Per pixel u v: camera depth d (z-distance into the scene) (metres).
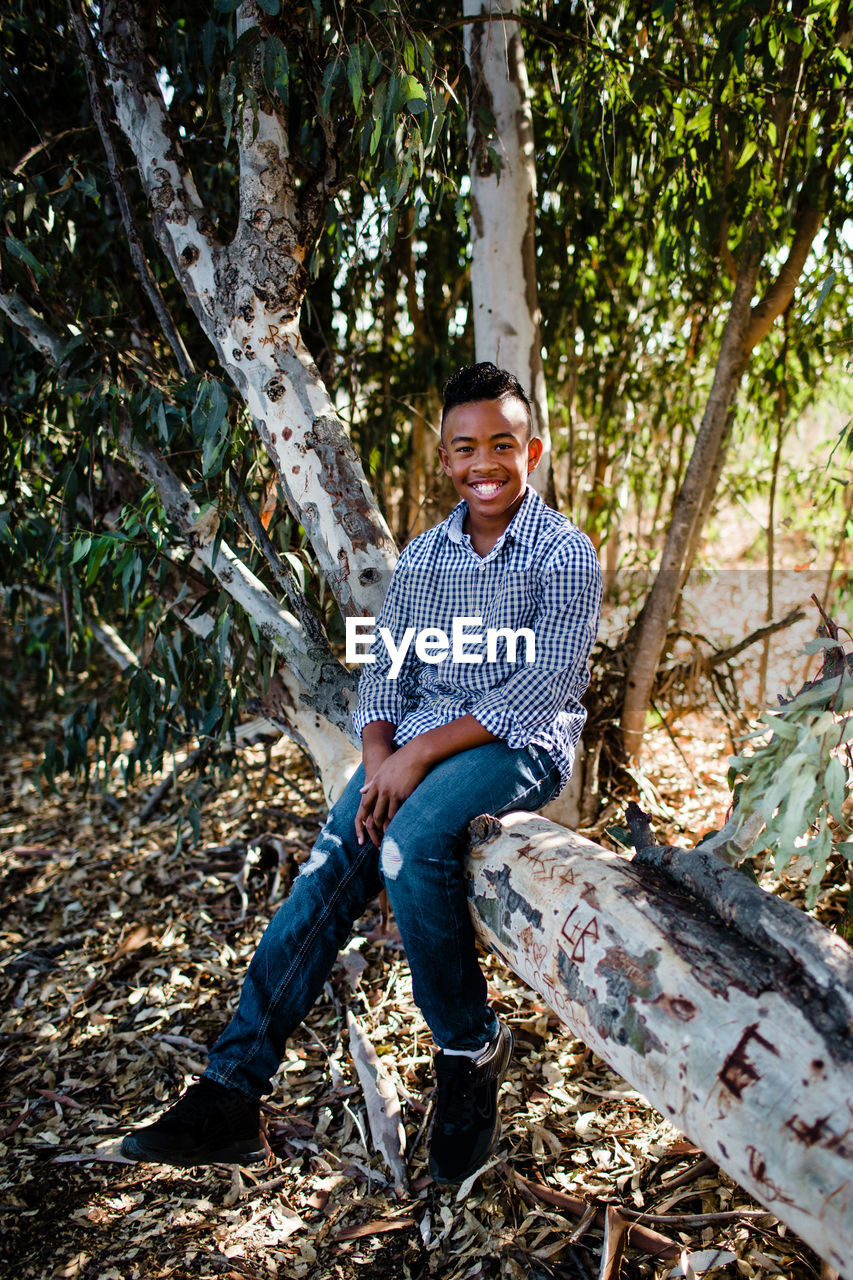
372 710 1.72
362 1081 1.87
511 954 1.37
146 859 3.19
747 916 1.14
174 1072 2.07
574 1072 1.91
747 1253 1.42
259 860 2.99
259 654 2.26
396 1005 2.16
